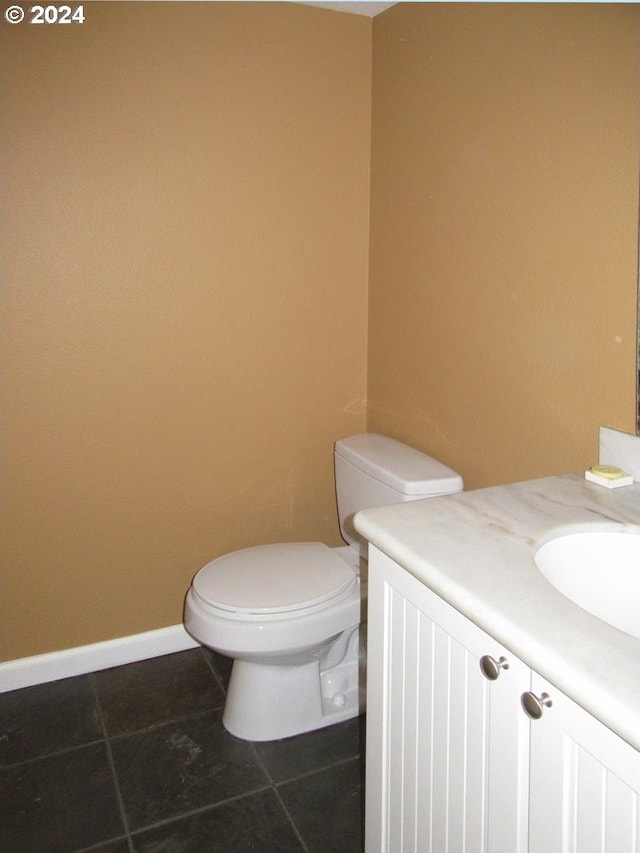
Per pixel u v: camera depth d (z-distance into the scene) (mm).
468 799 900
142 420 1971
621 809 654
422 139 1831
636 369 1225
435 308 1835
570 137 1335
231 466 2109
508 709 803
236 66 1897
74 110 1742
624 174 1221
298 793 1577
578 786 707
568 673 673
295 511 2227
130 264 1874
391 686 1080
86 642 2035
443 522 1064
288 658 1674
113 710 1879
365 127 2098
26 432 1848
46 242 1776
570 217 1351
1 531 1874
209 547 2133
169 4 1796
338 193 2096
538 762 761
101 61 1747
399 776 1078
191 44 1836
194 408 2027
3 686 1948
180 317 1959
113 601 2045
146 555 2057
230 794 1574
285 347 2113
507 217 1529
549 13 1363
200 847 1429
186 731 1794
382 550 1026
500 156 1533
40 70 1694
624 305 1241
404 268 1973
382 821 1133
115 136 1796
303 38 1966
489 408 1648
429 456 1882
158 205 1876
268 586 1668
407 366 2000
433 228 1815
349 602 1667
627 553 1061
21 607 1938
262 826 1482
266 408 2123
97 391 1903
